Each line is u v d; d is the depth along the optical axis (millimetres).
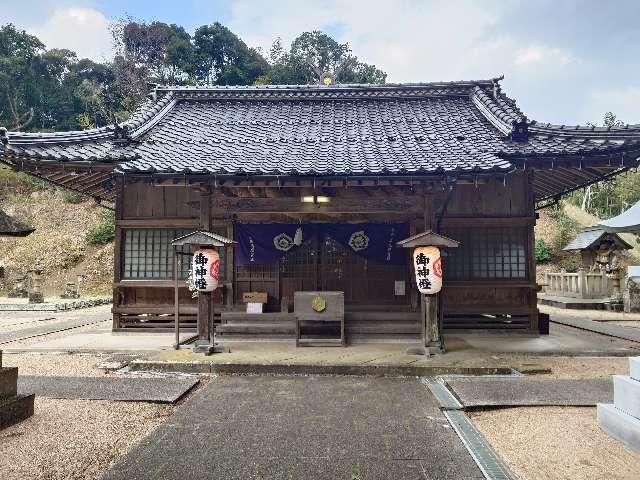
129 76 42062
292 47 46719
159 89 13164
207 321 8078
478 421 4770
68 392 5707
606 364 7336
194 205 8602
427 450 4012
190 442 4191
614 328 10984
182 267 10305
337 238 9773
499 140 9609
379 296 10109
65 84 46938
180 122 11578
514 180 9969
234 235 10125
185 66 43781
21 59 42281
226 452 3969
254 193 8922
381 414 4996
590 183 10195
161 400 5402
